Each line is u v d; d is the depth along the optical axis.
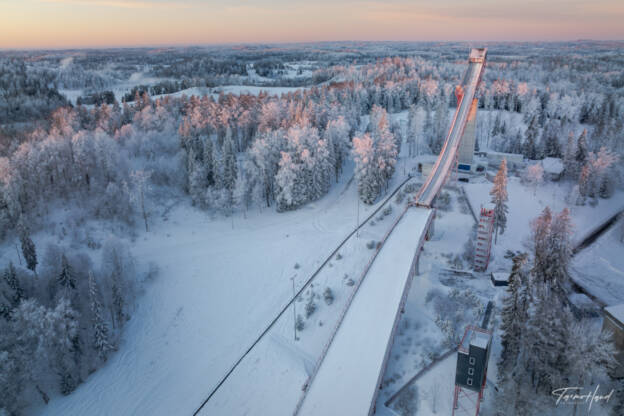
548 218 64.12
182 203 111.62
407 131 150.88
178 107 174.00
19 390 54.00
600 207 101.38
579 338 43.22
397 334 58.78
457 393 44.78
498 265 78.25
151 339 68.06
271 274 82.81
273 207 113.25
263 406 53.97
